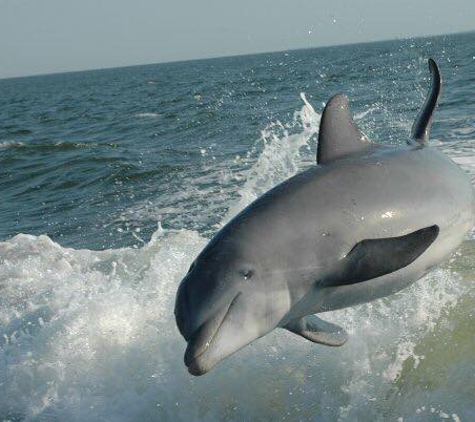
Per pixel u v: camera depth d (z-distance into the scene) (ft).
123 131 95.66
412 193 17.15
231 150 61.82
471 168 39.32
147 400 18.95
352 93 108.06
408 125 61.36
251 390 18.54
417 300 20.93
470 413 16.12
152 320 21.59
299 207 15.97
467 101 76.89
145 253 28.84
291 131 70.64
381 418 16.76
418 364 18.17
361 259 15.30
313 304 16.02
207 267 14.96
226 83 206.90
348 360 18.79
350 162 17.44
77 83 524.11
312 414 17.60
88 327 21.36
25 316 23.67
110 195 47.88
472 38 440.86
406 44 436.76
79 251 31.07
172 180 49.83
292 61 382.22
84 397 19.52
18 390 20.20
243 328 14.60
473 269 22.81
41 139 96.84
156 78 389.39
